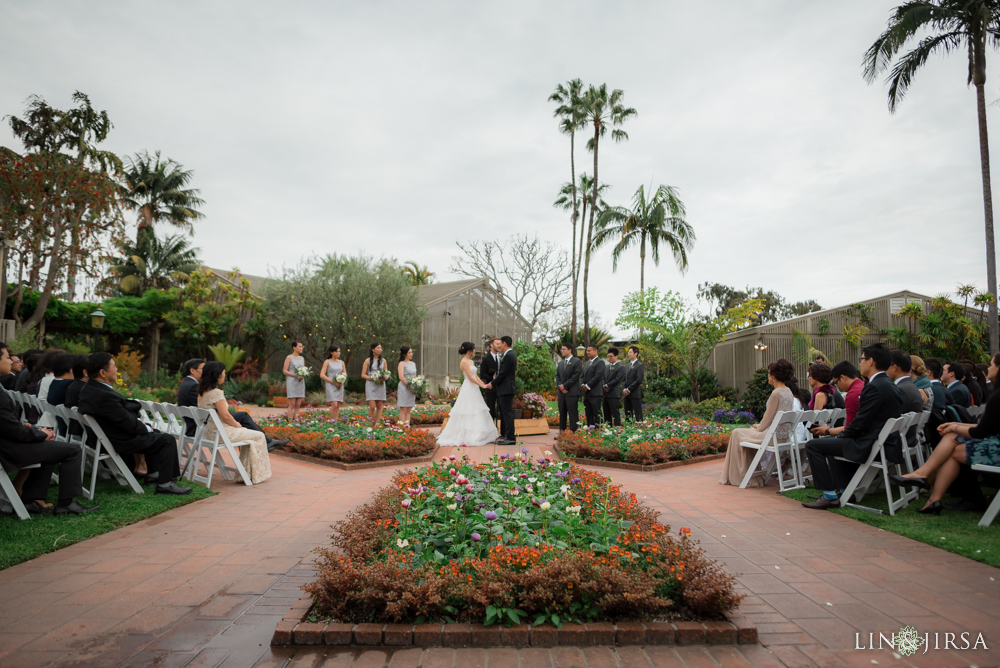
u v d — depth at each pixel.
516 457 5.49
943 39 15.59
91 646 2.54
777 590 3.20
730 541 4.18
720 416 15.26
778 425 6.12
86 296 22.44
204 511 5.09
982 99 15.20
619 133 26.77
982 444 4.56
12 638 2.62
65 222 17.38
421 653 2.51
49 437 5.30
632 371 12.35
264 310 23.36
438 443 9.80
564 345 10.69
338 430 9.16
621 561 3.07
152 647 2.54
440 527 3.62
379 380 11.28
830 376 6.94
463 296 26.30
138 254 36.12
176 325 23.34
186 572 3.50
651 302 19.09
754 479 6.39
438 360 24.92
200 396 6.45
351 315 22.66
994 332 15.06
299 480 6.62
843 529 4.53
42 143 20.75
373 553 3.23
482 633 2.58
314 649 2.54
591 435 9.06
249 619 2.84
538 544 3.21
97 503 5.05
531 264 33.62
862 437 5.08
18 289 18.94
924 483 4.91
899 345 17.12
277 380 21.75
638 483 6.58
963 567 3.59
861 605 2.99
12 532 4.14
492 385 10.05
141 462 6.41
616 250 26.77
